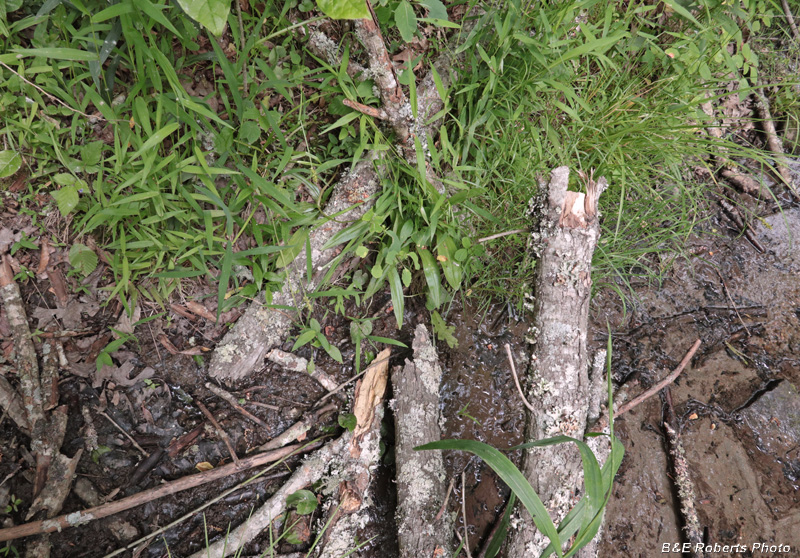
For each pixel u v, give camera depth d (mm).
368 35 1009
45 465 1070
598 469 853
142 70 1003
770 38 1432
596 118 1213
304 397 1190
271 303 1154
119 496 1086
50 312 1118
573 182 1146
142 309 1161
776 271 1331
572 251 1026
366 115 1104
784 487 1177
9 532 1014
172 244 1105
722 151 1244
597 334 1277
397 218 1168
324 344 1152
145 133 1079
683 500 1149
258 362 1178
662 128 1179
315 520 1107
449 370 1231
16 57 972
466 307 1268
